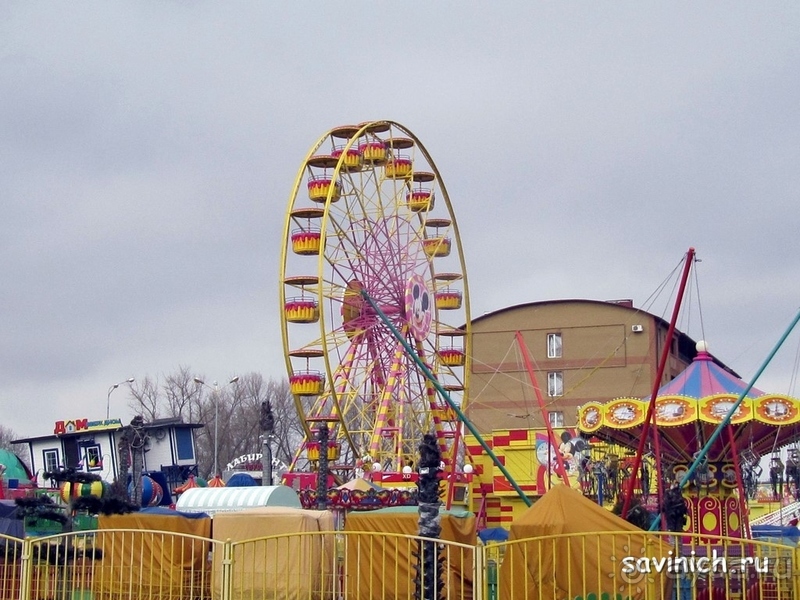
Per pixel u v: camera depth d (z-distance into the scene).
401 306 57.16
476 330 92.12
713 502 36.66
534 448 58.91
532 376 41.31
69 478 31.91
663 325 90.31
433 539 21.92
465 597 27.56
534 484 58.47
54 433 85.12
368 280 56.19
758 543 21.17
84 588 25.45
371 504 40.81
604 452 45.81
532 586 24.36
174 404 107.06
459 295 64.50
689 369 38.66
